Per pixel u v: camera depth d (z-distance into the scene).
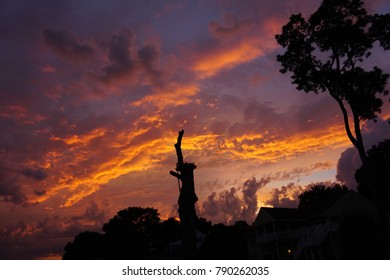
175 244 67.06
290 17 30.88
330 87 30.56
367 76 28.95
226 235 48.38
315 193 78.31
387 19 27.80
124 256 66.81
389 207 55.66
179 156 7.98
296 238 39.78
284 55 31.91
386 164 57.25
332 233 33.97
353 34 28.22
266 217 43.34
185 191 7.56
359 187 61.69
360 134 28.52
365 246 21.77
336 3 28.59
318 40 30.36
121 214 91.75
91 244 68.94
